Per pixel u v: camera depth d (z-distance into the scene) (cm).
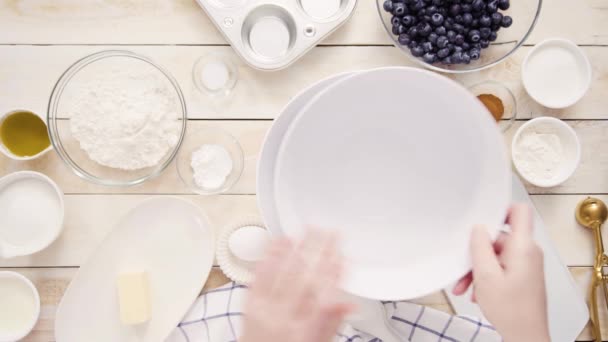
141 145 93
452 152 76
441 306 96
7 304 95
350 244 78
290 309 63
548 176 94
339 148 77
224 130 96
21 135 95
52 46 95
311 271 64
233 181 96
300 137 75
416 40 93
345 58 96
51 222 95
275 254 66
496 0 91
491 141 73
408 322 94
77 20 95
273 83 96
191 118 96
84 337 94
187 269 95
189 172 96
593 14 96
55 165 96
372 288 76
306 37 93
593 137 97
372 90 75
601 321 96
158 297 95
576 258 96
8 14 95
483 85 96
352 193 79
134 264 95
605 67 97
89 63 94
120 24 95
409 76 73
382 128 77
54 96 94
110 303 95
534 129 95
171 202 95
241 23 93
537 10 90
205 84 95
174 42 96
